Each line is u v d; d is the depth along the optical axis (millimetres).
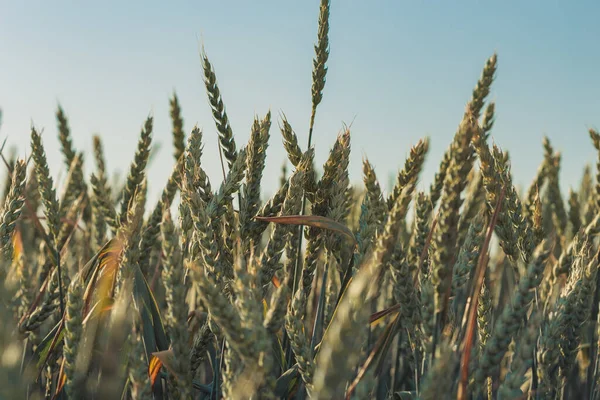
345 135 803
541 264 640
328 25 855
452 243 651
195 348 764
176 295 667
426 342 663
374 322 839
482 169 768
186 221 751
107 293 778
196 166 775
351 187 844
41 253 1001
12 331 527
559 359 801
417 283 754
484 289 763
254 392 619
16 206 811
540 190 1149
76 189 1100
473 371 669
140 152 950
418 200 779
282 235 757
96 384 708
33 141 891
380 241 651
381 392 920
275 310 667
